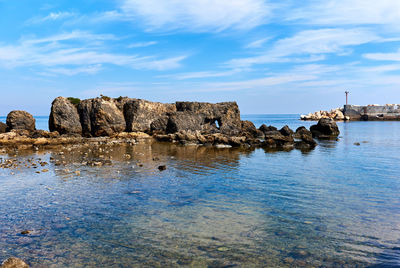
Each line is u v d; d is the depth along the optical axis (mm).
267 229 11328
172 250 9617
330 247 9766
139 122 63312
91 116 59562
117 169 24609
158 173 22922
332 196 15992
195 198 15742
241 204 14664
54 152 36844
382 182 19438
